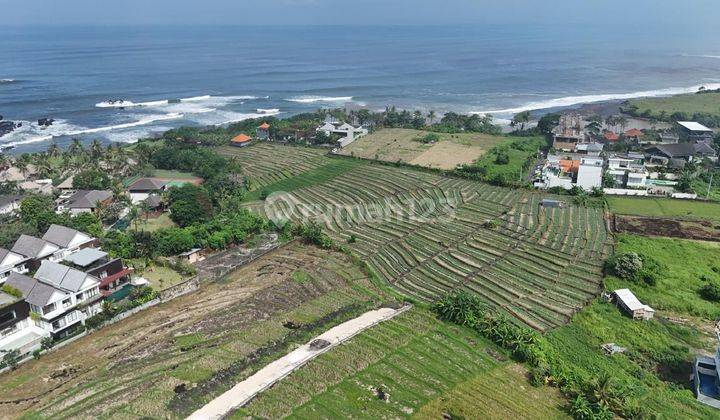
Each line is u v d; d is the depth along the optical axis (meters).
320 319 71.31
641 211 108.50
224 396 55.19
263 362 61.28
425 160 145.38
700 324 70.44
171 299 77.31
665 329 69.12
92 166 131.25
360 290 80.00
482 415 53.47
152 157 142.88
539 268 85.62
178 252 89.44
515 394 56.94
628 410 53.38
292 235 100.00
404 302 76.25
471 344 66.06
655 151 145.38
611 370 61.34
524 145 158.50
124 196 110.00
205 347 64.88
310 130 173.12
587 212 107.88
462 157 147.75
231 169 134.38
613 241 94.06
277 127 175.50
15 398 56.03
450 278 83.25
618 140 164.88
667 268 83.81
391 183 128.50
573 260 87.50
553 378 59.22
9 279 69.19
